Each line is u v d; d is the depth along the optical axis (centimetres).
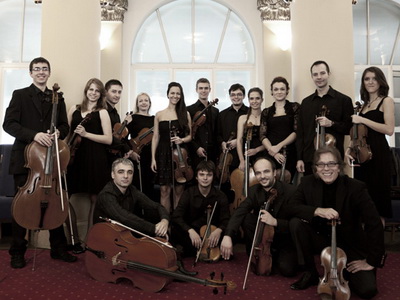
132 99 623
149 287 215
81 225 322
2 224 390
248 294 210
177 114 340
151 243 217
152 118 396
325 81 286
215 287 217
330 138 275
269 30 597
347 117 285
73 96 329
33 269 253
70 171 299
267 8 596
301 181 231
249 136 322
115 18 596
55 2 331
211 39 633
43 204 239
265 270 241
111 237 226
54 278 236
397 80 633
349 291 190
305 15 328
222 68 628
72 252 298
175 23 632
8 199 369
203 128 365
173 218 293
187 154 333
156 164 336
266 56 594
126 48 607
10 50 626
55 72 328
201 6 632
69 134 305
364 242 219
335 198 218
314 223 221
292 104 318
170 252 220
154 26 630
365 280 201
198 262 277
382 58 636
